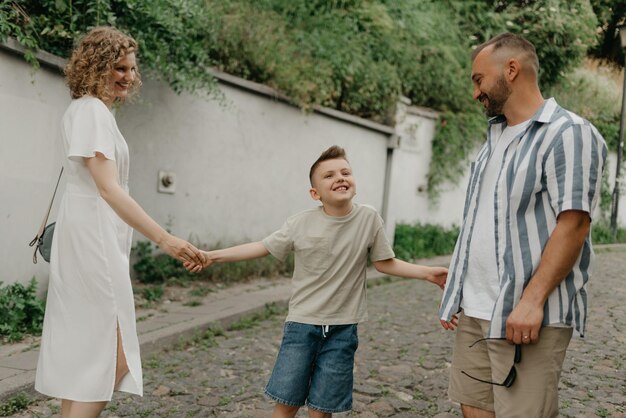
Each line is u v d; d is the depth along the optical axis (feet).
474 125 38.52
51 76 17.16
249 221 26.99
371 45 33.32
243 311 19.38
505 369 7.43
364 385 13.41
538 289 6.99
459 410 12.12
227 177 25.71
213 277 23.70
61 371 8.46
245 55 25.88
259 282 24.52
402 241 34.96
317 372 9.16
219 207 25.53
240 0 26.08
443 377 14.08
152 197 22.80
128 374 8.77
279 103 27.55
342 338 9.14
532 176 7.15
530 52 7.51
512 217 7.30
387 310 21.58
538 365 7.22
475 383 8.35
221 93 23.39
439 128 37.99
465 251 7.97
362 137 32.58
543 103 7.44
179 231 24.02
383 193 34.68
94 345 8.46
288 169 28.60
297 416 11.52
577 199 6.75
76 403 8.46
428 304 22.74
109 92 8.84
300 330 9.13
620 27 38.91
